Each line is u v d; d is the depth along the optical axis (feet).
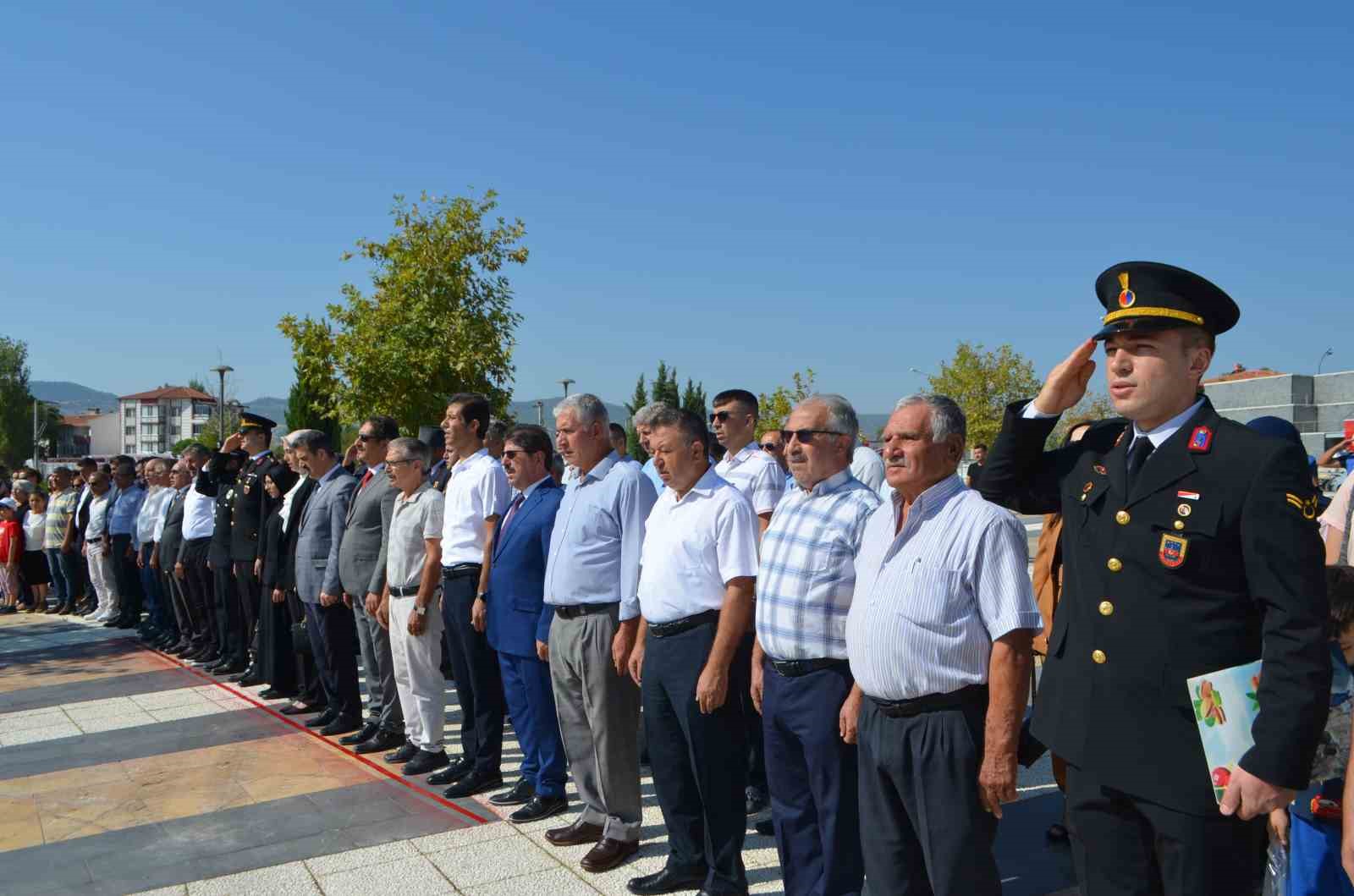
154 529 34.50
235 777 19.25
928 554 9.68
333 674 21.90
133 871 14.87
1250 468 7.15
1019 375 118.11
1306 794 8.92
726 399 18.76
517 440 16.66
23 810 17.80
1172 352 7.59
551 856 14.82
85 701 26.50
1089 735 7.66
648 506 14.60
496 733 17.80
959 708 9.52
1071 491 8.32
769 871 14.19
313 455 22.57
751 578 12.65
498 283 49.32
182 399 370.73
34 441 251.19
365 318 46.98
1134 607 7.53
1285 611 6.82
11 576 47.55
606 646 14.51
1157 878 7.66
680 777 13.34
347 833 16.03
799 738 11.50
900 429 9.89
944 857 9.42
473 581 17.66
